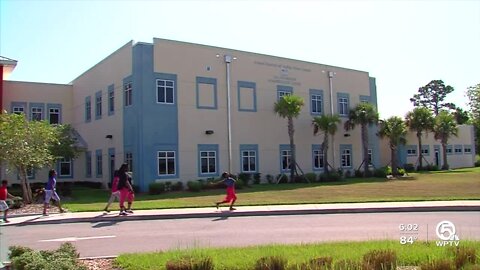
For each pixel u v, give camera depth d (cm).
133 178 2961
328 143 3981
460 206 1770
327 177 3678
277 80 3659
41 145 2325
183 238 1214
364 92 4384
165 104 3027
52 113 3981
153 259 820
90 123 3706
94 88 3644
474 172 4509
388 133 4366
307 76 3888
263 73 3575
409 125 5316
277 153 3591
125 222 1608
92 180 3650
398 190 2598
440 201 1948
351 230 1293
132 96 3009
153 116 2966
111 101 3338
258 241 1127
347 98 4206
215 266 724
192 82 3170
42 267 704
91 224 1569
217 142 3253
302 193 2531
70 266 720
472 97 3478
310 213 1750
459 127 6284
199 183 2920
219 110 3284
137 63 2964
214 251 880
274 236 1212
